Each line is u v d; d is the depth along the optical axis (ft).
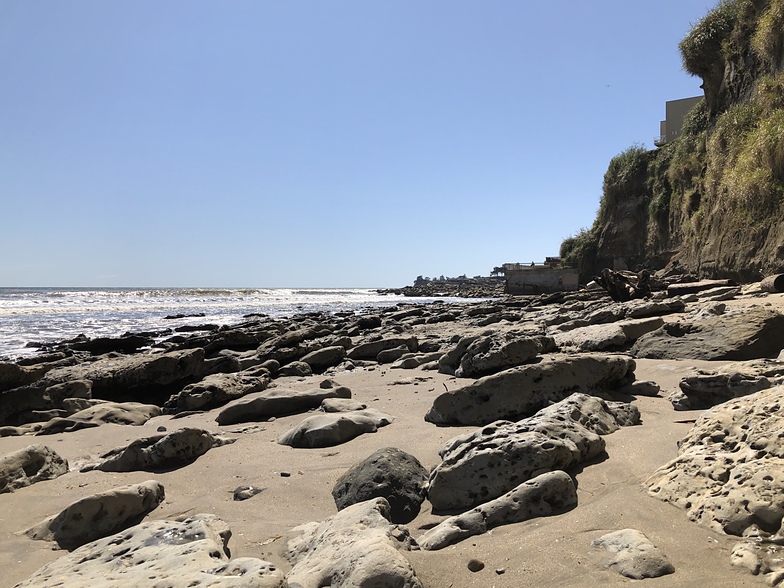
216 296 265.34
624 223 132.67
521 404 19.26
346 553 9.33
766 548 8.63
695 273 75.72
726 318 26.20
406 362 37.50
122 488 14.05
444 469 12.93
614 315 41.68
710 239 68.64
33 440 23.67
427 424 20.01
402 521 12.55
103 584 8.72
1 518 14.21
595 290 95.61
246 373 37.58
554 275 146.82
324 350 44.57
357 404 23.47
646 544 9.10
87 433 24.48
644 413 18.03
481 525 10.93
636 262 129.29
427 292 287.28
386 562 8.72
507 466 12.61
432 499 12.77
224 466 17.56
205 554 9.72
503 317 66.08
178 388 38.73
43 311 138.31
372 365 42.06
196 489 15.75
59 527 13.15
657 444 14.51
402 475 13.53
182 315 120.06
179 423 25.75
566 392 19.49
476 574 9.12
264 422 23.85
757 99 65.26
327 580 9.03
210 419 26.12
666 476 11.69
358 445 18.26
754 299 38.42
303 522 12.79
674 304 40.68
